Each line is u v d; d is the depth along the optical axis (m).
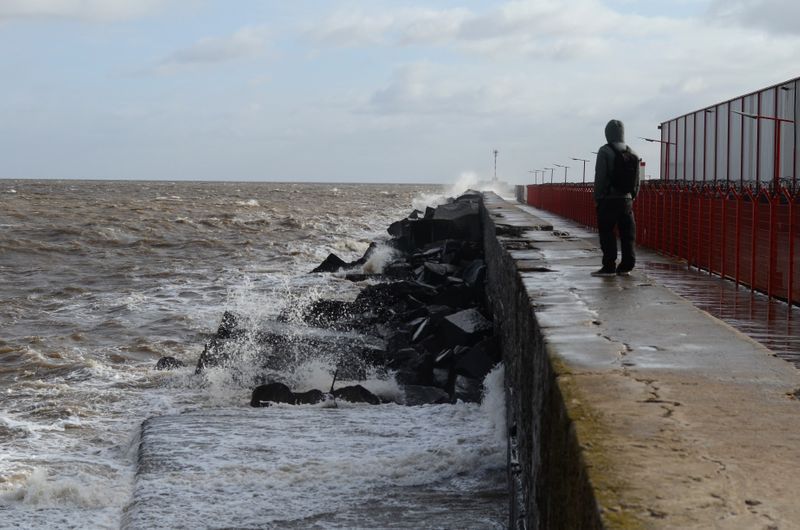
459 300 24.11
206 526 8.58
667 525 3.26
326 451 10.82
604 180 12.26
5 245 45.03
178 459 10.47
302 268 40.16
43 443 12.54
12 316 26.00
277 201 135.75
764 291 12.13
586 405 4.99
